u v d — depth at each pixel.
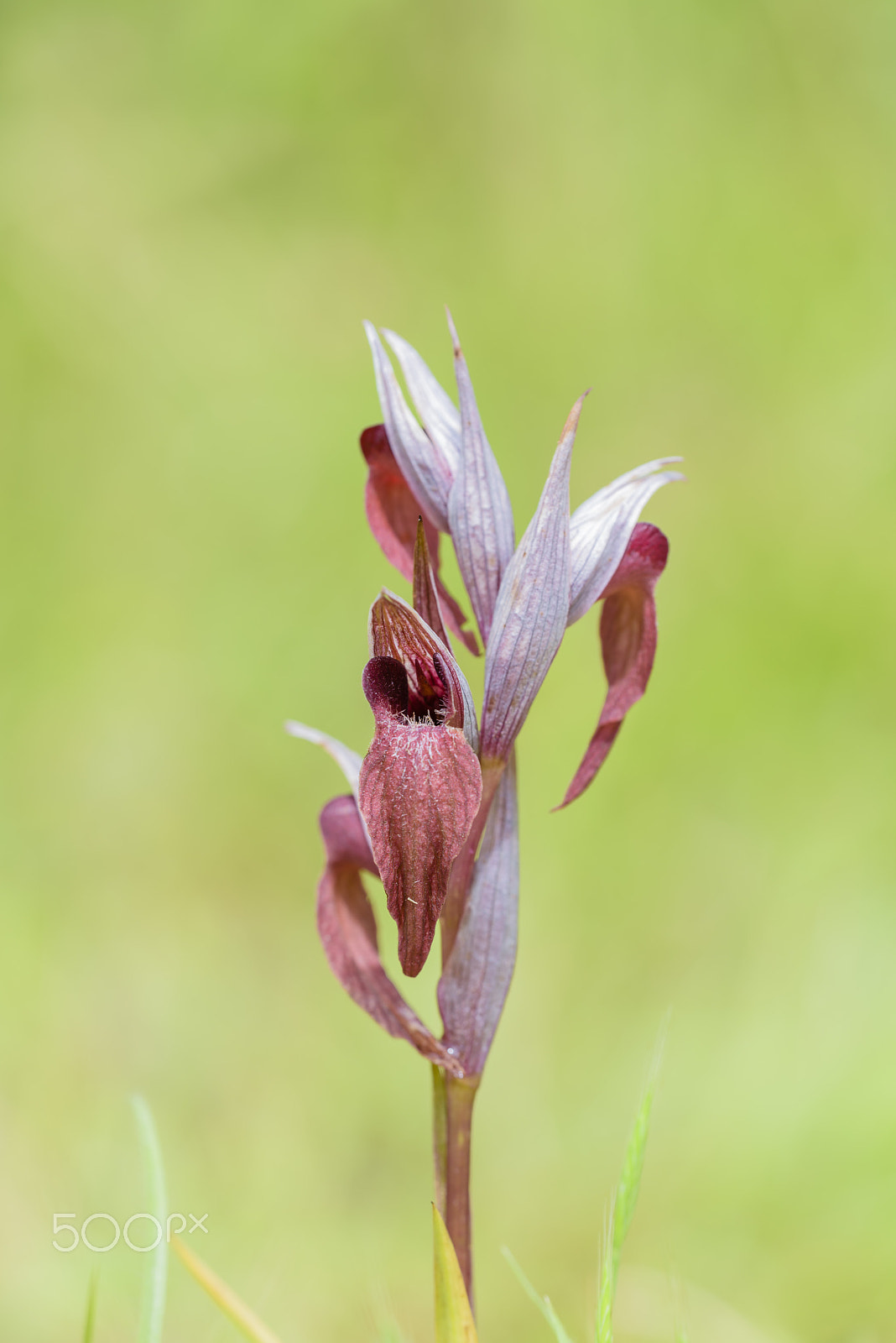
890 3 1.34
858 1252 0.69
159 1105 0.92
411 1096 0.92
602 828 1.08
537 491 1.33
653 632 0.51
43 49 1.42
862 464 1.19
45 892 1.09
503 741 0.50
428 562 0.49
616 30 1.43
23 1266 0.70
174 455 1.34
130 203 1.43
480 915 0.50
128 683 1.25
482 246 1.43
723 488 1.26
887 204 1.31
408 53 1.47
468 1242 0.50
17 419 1.35
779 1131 0.77
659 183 1.39
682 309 1.35
